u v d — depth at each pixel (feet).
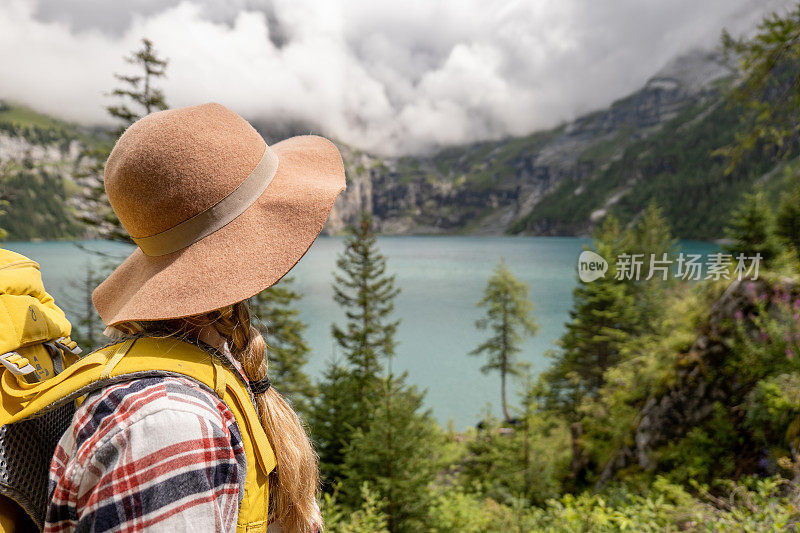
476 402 120.78
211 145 2.16
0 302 2.26
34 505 2.11
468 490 38.52
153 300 2.02
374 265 65.46
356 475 24.64
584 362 84.43
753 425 18.88
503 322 118.62
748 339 21.48
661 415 24.20
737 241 32.24
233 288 2.05
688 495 16.83
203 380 2.02
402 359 166.20
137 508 1.60
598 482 28.07
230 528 1.84
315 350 161.07
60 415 2.46
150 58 33.06
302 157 2.81
